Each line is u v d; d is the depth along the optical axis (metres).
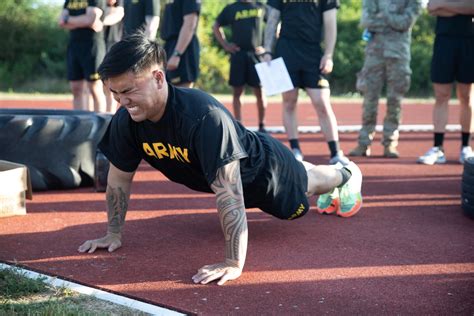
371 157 10.09
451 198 6.93
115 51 3.71
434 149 9.51
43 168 6.79
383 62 9.80
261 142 4.71
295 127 9.20
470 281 4.20
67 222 5.55
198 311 3.59
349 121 17.95
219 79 29.11
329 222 5.75
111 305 3.61
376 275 4.28
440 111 9.43
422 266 4.49
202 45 28.72
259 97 12.42
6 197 5.62
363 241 5.11
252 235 5.25
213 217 5.86
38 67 29.45
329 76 30.17
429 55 29.41
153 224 5.54
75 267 4.34
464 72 9.00
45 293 3.75
